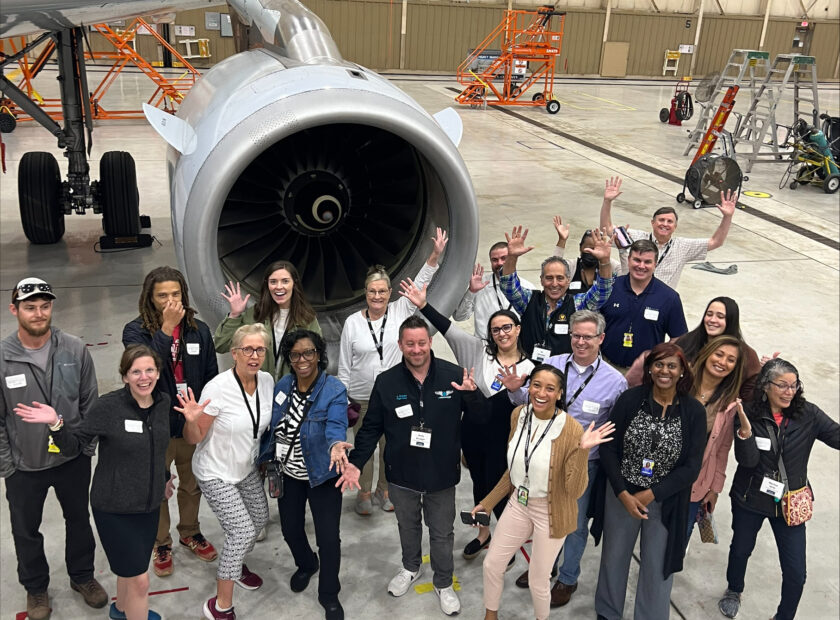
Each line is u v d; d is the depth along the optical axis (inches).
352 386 160.6
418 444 132.7
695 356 149.5
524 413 126.3
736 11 1214.9
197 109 167.0
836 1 1246.9
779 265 337.1
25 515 129.4
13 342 127.0
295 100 142.4
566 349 164.7
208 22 989.8
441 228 165.6
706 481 138.8
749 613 143.1
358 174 172.1
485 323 178.1
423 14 1076.5
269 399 134.4
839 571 154.3
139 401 120.3
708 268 325.7
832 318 280.8
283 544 157.9
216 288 146.1
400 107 146.1
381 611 140.5
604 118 761.6
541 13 784.3
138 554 124.2
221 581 132.7
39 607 135.7
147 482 121.9
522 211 402.9
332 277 171.2
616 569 135.4
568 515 124.8
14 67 868.0
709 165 408.2
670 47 1195.9
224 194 139.7
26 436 125.3
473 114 740.7
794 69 497.0
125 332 140.2
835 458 194.5
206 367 145.1
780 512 131.7
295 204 164.6
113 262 307.0
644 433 126.8
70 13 159.0
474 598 145.2
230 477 133.6
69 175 306.5
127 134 558.3
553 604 143.8
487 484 147.2
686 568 154.6
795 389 128.4
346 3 1044.5
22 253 313.7
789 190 486.3
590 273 180.2
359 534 161.9
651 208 422.6
